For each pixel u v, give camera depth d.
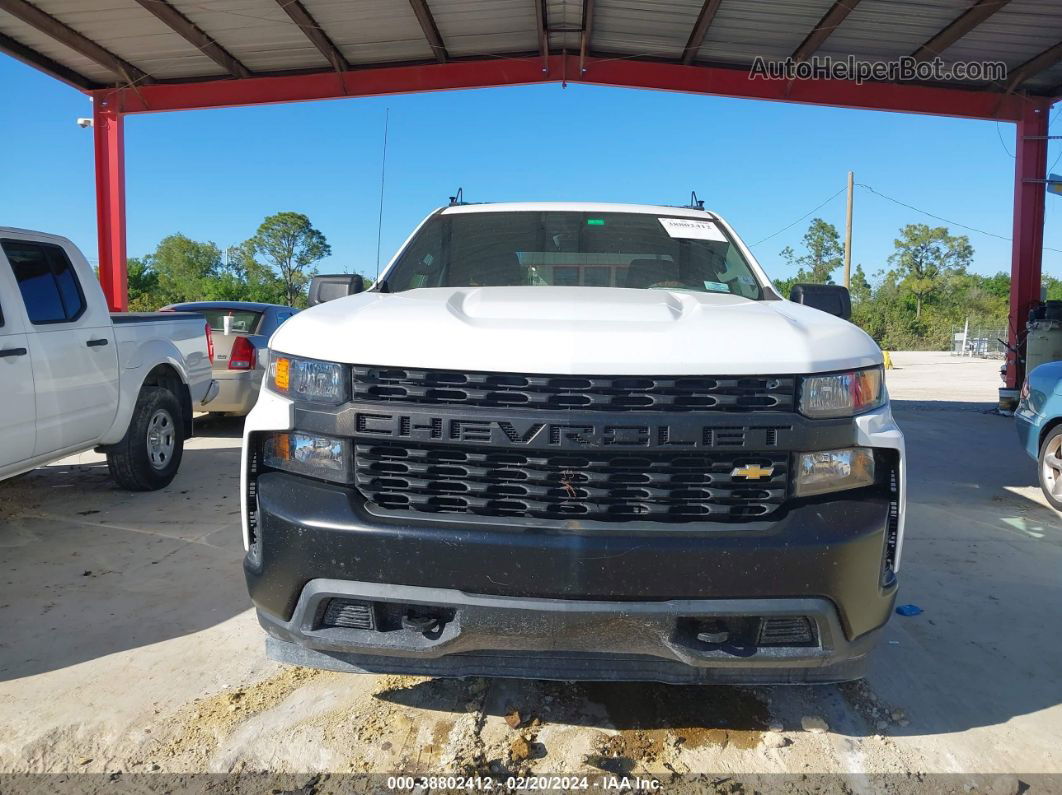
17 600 3.75
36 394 4.49
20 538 4.72
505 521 2.22
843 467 2.28
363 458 2.29
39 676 3.01
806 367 2.25
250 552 2.49
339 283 3.50
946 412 12.41
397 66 12.78
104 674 3.04
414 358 2.24
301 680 3.01
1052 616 3.73
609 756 2.53
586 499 2.22
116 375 5.33
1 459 4.24
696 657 2.20
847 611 2.22
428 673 2.40
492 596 2.18
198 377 6.64
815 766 2.48
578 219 3.91
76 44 11.16
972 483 6.90
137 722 2.70
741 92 12.71
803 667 2.29
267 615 2.41
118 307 13.04
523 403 2.21
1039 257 13.12
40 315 4.68
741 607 2.17
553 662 2.37
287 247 84.62
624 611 2.16
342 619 2.31
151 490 5.92
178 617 3.57
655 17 11.12
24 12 10.16
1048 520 5.58
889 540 2.37
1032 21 10.54
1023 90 12.97
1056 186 12.84
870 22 10.81
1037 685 3.04
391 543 2.19
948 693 2.96
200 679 3.01
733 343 2.28
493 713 2.78
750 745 2.60
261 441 2.49
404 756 2.51
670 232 3.86
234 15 10.80
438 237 3.87
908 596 3.99
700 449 2.19
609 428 2.18
